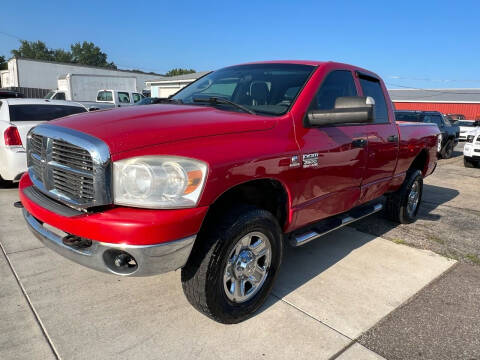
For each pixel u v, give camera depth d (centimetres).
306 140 296
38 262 351
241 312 268
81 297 296
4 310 274
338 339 260
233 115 280
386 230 495
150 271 218
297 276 350
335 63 360
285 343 253
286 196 286
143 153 217
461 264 396
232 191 263
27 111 624
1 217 469
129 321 268
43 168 258
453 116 2823
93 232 214
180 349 242
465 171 1085
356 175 361
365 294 323
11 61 3080
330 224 357
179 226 215
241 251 264
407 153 464
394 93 4888
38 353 233
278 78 335
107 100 1912
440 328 279
